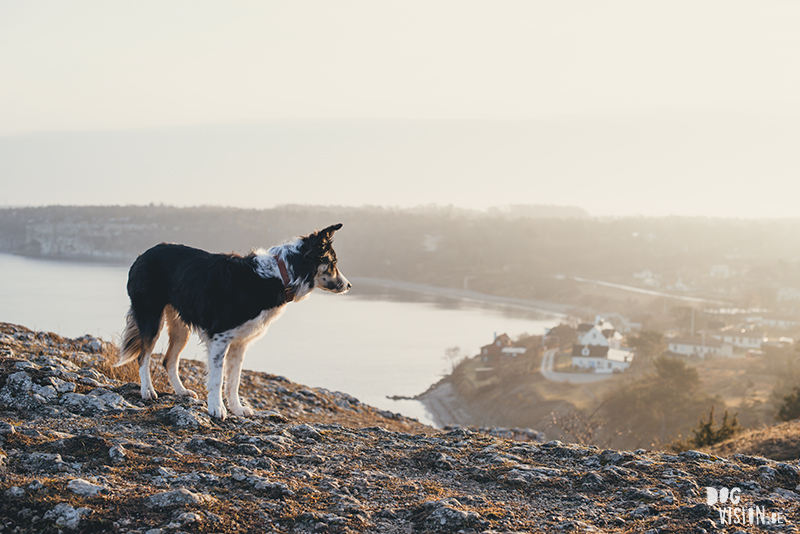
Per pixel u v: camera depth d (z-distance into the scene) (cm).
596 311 14175
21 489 408
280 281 702
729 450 1183
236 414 730
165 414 643
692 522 441
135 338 724
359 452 603
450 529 425
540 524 443
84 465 475
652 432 4700
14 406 608
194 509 409
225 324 679
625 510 477
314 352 7788
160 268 715
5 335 955
